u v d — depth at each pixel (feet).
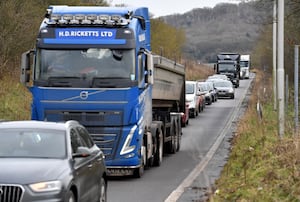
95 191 90.12
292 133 148.87
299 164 106.73
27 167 75.20
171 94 194.70
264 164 118.11
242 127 203.00
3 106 220.64
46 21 130.11
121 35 127.65
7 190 71.61
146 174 140.97
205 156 177.37
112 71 127.03
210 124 286.05
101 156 95.50
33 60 130.41
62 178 75.10
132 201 104.53
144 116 136.98
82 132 92.73
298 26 281.74
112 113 126.93
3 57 253.85
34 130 85.30
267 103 305.94
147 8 153.28
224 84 468.34
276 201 87.20
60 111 127.54
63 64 128.16
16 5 255.91
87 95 126.82
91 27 128.57
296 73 144.97
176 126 189.98
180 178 134.00
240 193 96.99
